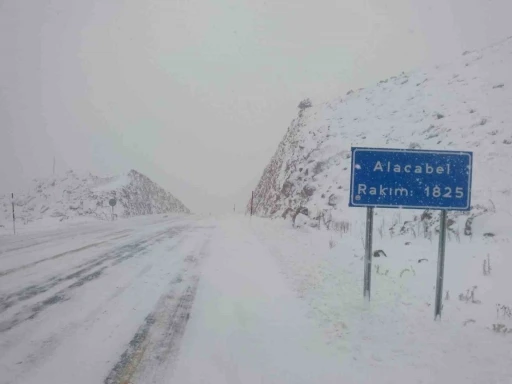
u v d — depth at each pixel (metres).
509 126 13.89
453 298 5.84
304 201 20.30
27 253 9.55
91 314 5.17
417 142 16.34
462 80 21.02
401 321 5.05
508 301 5.50
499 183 11.03
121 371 3.61
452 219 10.44
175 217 30.27
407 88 24.73
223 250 11.18
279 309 5.67
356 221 13.77
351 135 22.33
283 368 3.81
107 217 26.92
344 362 3.96
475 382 3.49
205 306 5.73
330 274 7.72
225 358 4.00
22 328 4.57
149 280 7.20
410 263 8.09
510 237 8.57
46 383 3.32
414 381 3.54
